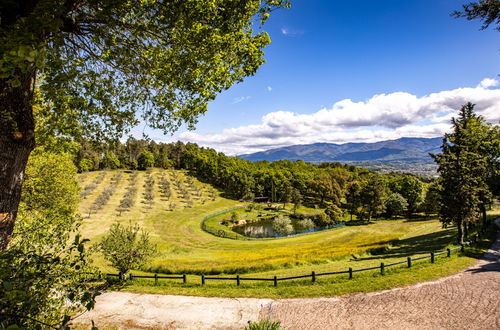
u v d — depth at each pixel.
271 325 9.05
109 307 13.73
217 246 46.00
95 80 6.61
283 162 165.00
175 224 63.41
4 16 4.67
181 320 12.47
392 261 21.41
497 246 23.31
